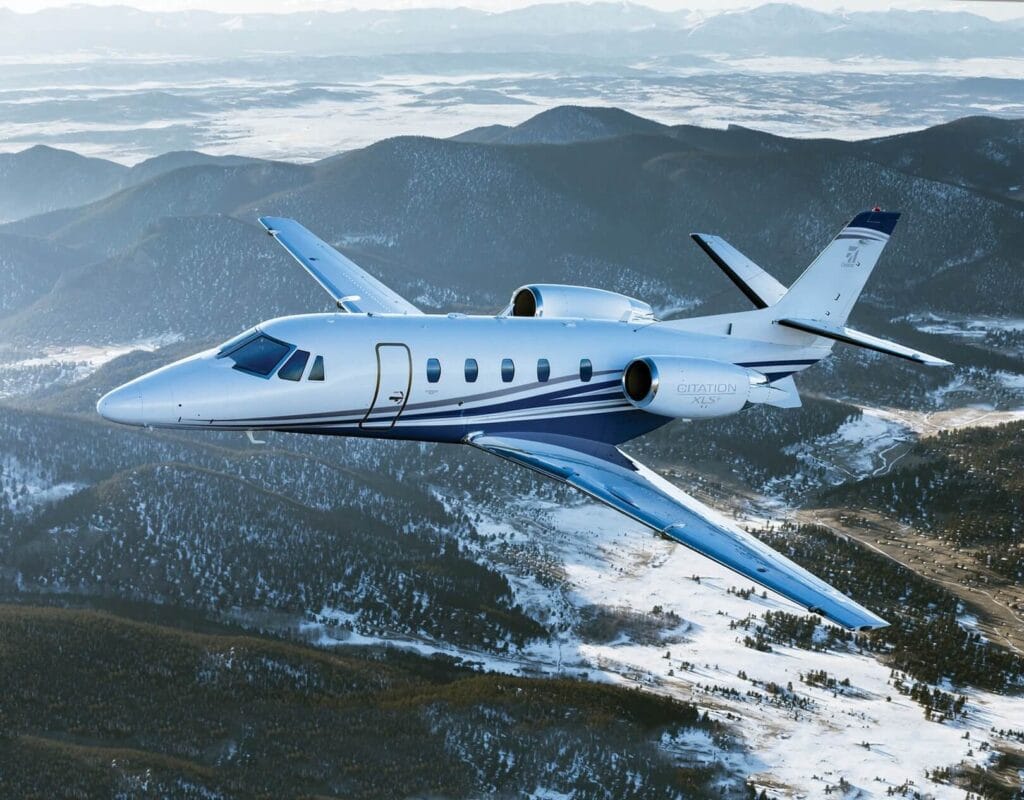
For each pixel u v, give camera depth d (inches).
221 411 1098.1
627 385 1227.9
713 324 1338.6
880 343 1283.2
